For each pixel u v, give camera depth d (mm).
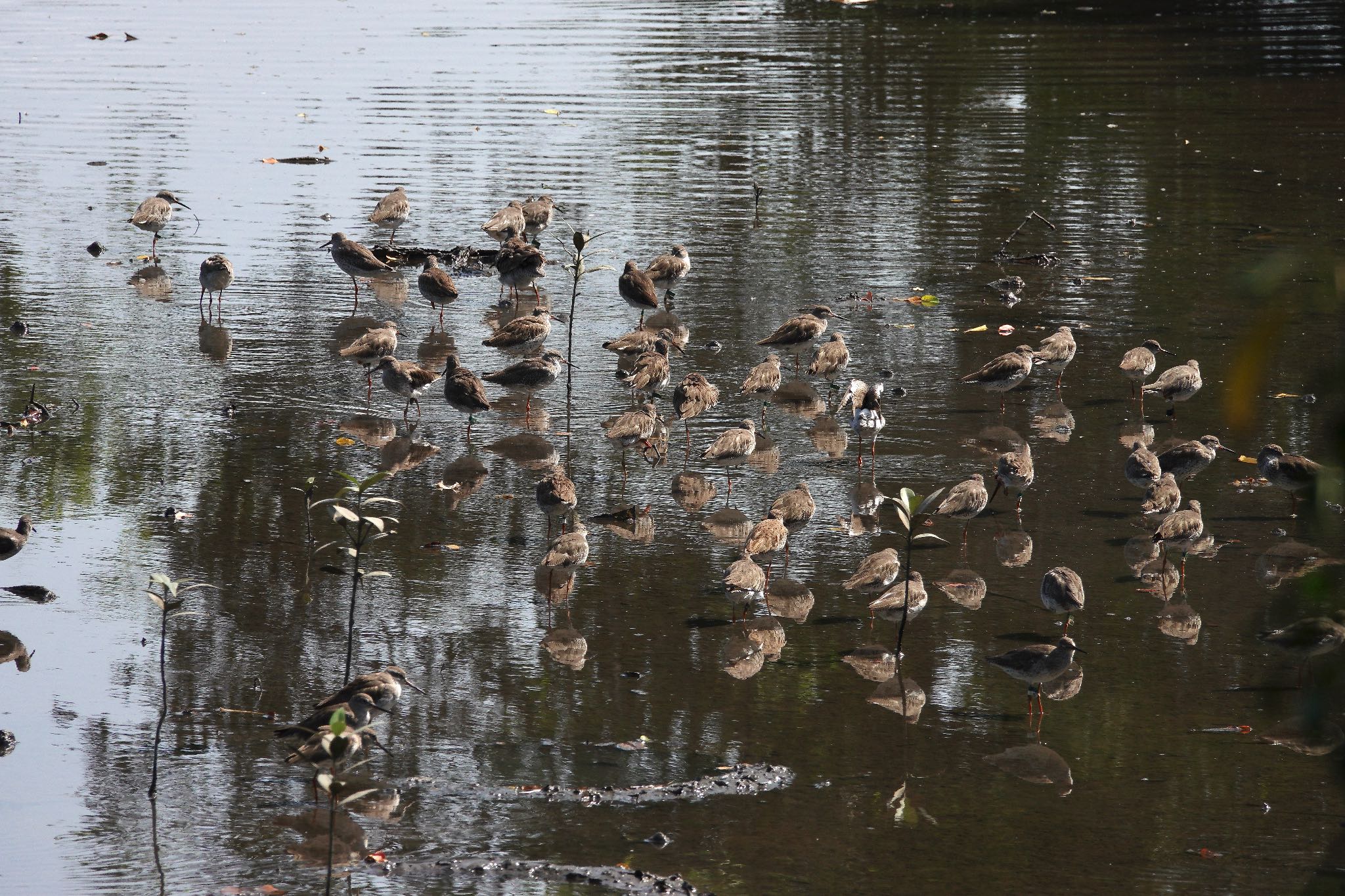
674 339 23328
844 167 35719
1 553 15289
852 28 56031
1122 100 42625
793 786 11336
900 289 26641
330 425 19969
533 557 15852
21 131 38844
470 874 10031
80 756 11625
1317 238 28406
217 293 26328
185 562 15438
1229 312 24797
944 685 13109
